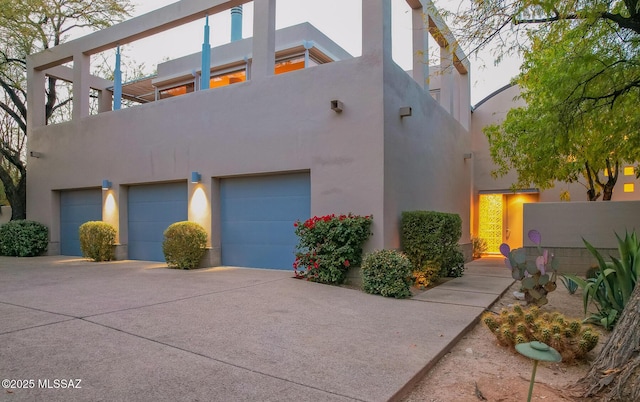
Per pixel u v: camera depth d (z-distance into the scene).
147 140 10.66
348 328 4.59
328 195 7.89
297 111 8.35
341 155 7.79
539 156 9.39
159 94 15.28
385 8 7.63
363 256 7.36
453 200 11.70
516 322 4.26
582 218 9.48
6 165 18.97
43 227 12.79
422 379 3.44
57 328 4.29
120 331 4.23
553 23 6.17
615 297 4.93
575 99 7.31
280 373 3.26
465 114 13.57
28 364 3.30
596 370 3.10
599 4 5.61
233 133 9.20
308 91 8.23
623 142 8.09
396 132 7.92
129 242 11.30
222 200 9.61
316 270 7.35
